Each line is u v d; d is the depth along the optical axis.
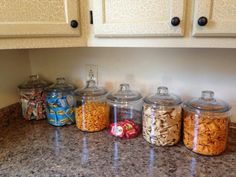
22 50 1.21
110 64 1.12
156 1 0.66
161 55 1.00
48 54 1.23
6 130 1.06
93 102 1.06
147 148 0.88
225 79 0.93
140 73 1.07
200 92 0.98
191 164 0.78
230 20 0.61
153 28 0.68
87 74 1.18
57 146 0.91
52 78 1.26
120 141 0.94
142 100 1.04
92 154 0.85
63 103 1.07
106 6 0.71
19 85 1.17
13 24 0.67
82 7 0.76
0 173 0.74
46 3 0.70
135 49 1.05
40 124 1.12
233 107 0.95
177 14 0.64
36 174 0.73
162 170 0.75
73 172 0.74
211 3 0.61
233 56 0.90
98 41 0.77
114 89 1.14
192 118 0.85
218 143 0.81
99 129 1.03
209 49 0.92
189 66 0.97
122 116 1.10
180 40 0.68
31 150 0.88
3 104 1.13
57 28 0.73
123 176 0.72
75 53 1.17
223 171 0.74
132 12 0.69
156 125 0.88
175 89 1.02
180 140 0.93
